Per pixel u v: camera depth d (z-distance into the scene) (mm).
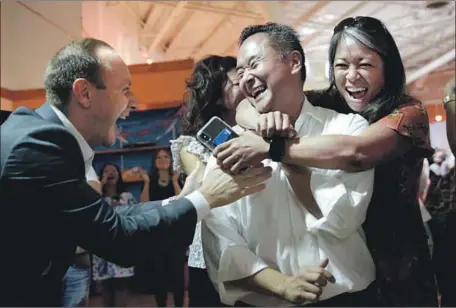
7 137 923
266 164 1039
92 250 939
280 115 939
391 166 1027
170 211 940
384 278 1028
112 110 1001
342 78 1082
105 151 2189
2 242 931
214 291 1267
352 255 1002
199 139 1029
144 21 3873
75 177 923
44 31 2746
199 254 1258
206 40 4113
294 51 1011
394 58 1073
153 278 1876
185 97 1428
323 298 998
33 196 896
